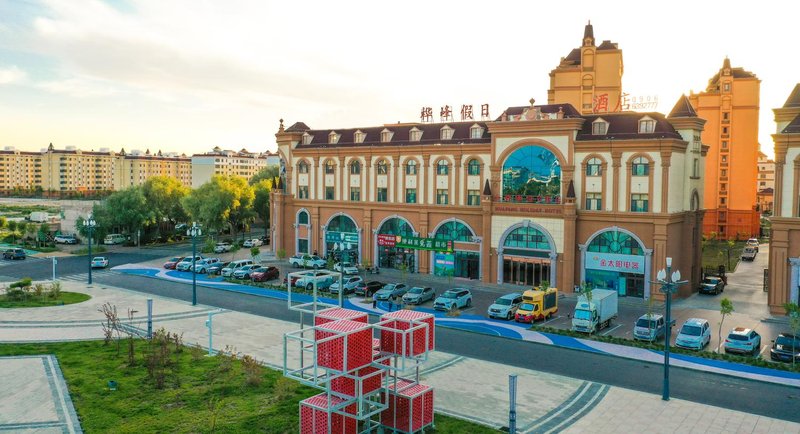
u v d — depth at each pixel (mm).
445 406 29875
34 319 46656
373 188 74125
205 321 47094
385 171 73062
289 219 82688
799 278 48125
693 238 60531
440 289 61469
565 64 94875
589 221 58250
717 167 111438
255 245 96312
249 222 114250
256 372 31781
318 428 24594
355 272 67875
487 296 58281
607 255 57594
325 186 78750
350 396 24344
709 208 112188
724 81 110188
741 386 33188
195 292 54031
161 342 35688
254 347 39688
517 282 62656
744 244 104812
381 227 73750
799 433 26766
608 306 46719
